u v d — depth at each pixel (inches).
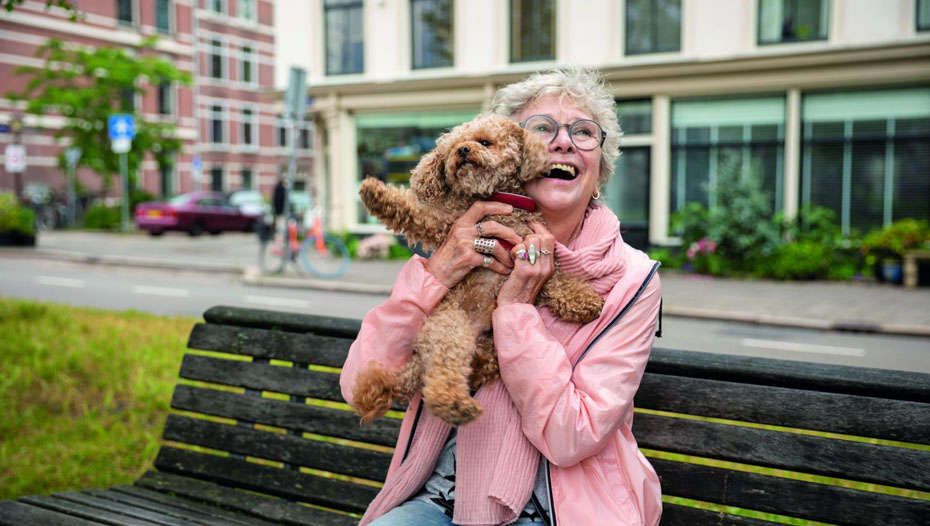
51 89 994.1
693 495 81.0
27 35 1131.3
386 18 628.7
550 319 75.0
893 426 72.4
